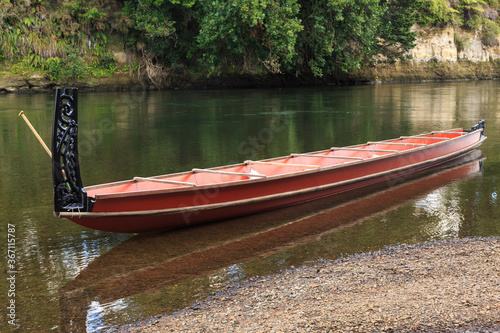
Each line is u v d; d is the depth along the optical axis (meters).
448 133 11.53
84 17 27.92
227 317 4.09
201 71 31.77
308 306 4.23
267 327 3.88
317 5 26.98
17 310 4.26
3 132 13.94
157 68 30.06
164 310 4.27
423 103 22.30
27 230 6.18
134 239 6.01
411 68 40.22
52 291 4.62
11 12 26.02
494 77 43.88
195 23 31.19
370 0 26.20
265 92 28.80
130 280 4.86
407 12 35.09
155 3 28.14
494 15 45.06
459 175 9.06
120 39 29.58
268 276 4.92
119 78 29.38
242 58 30.31
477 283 4.52
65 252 5.55
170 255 5.50
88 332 3.93
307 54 29.78
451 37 41.84
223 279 4.88
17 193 7.75
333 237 6.01
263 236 6.09
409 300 4.24
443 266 4.97
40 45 26.75
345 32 27.91
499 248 5.41
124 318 4.14
